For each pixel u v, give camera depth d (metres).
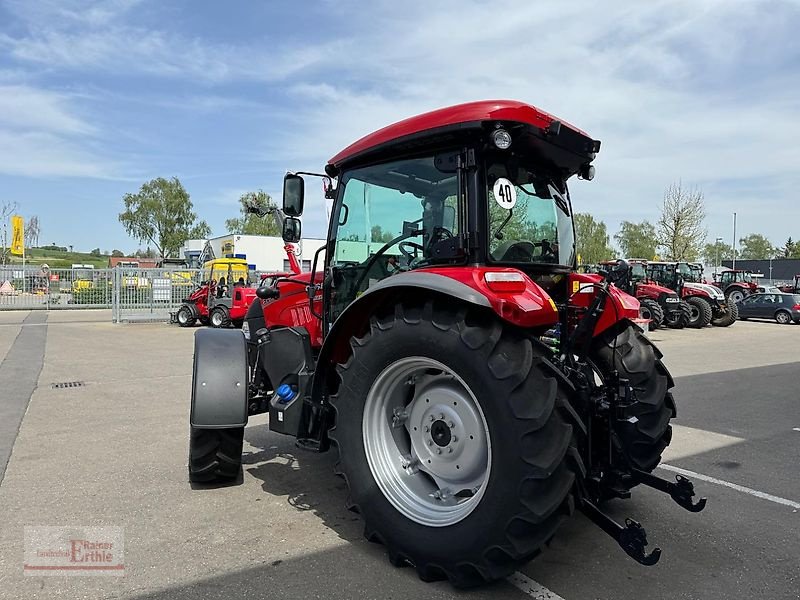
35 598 2.65
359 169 3.62
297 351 3.79
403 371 2.98
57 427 5.72
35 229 50.53
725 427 5.97
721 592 2.74
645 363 3.56
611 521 2.59
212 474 3.99
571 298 3.70
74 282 25.23
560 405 2.52
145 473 4.37
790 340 15.53
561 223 3.64
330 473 4.40
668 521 3.57
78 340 13.85
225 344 3.94
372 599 2.64
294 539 3.27
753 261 57.28
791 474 4.51
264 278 13.25
